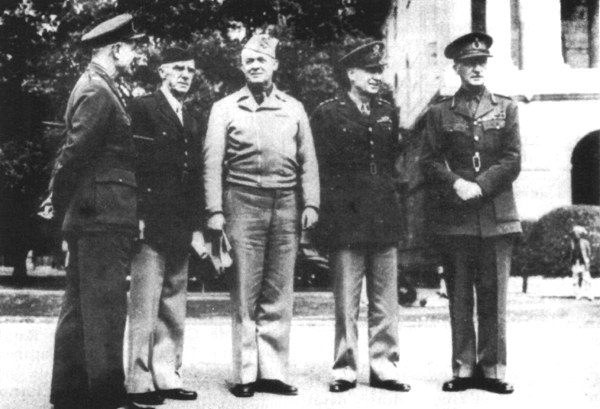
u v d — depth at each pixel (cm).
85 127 636
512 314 1789
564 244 2683
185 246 748
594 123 2972
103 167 648
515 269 2709
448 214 787
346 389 780
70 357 667
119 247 645
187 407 701
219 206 760
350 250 780
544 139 2975
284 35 3025
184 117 760
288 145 778
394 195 796
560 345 1177
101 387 638
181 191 742
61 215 667
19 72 2997
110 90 657
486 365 780
